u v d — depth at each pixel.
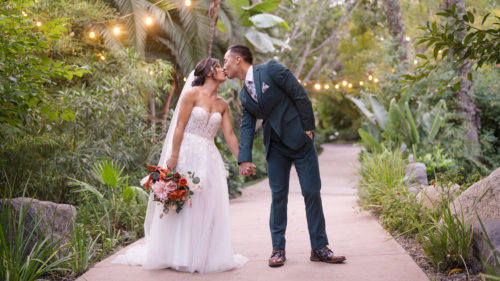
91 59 6.87
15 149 4.87
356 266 3.06
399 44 12.98
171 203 3.14
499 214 3.02
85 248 3.31
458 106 11.48
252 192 9.62
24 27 3.47
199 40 9.72
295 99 3.11
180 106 3.30
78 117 5.38
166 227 3.22
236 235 4.39
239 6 10.30
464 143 11.12
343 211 5.71
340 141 34.88
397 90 12.34
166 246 3.21
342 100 32.66
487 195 3.20
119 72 6.72
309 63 21.67
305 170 3.21
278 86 3.15
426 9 14.38
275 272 3.03
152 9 8.44
